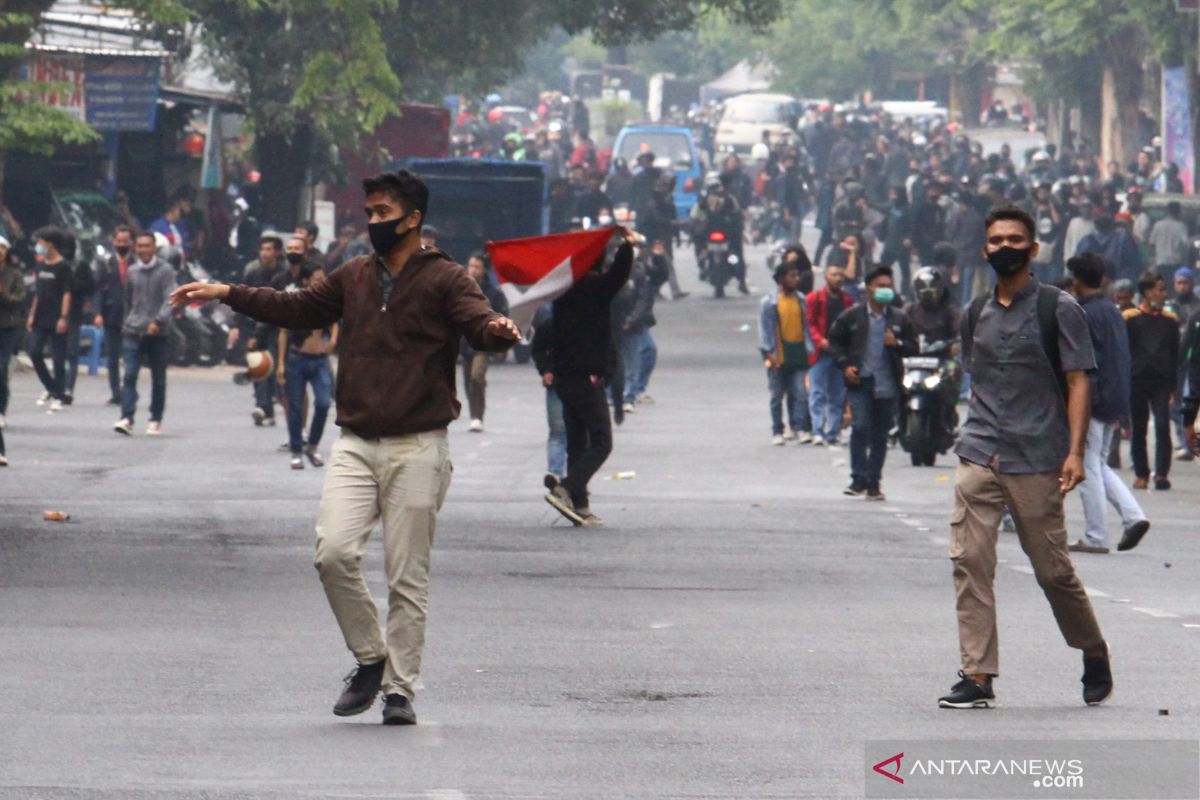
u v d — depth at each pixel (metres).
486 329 20.83
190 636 26.73
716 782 18.62
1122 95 150.38
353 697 21.25
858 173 131.50
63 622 27.72
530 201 95.62
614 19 110.44
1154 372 51.06
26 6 76.25
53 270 64.31
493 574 33.19
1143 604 31.17
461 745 20.17
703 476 50.25
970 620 22.42
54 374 64.94
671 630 27.86
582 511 39.94
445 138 112.94
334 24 95.50
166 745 20.00
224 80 96.94
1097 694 22.64
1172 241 97.38
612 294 39.81
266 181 100.88
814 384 58.53
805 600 30.89
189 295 21.27
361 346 21.16
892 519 42.19
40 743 20.00
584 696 23.02
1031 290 22.56
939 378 54.28
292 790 18.11
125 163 100.81
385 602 29.81
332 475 21.28
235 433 58.00
